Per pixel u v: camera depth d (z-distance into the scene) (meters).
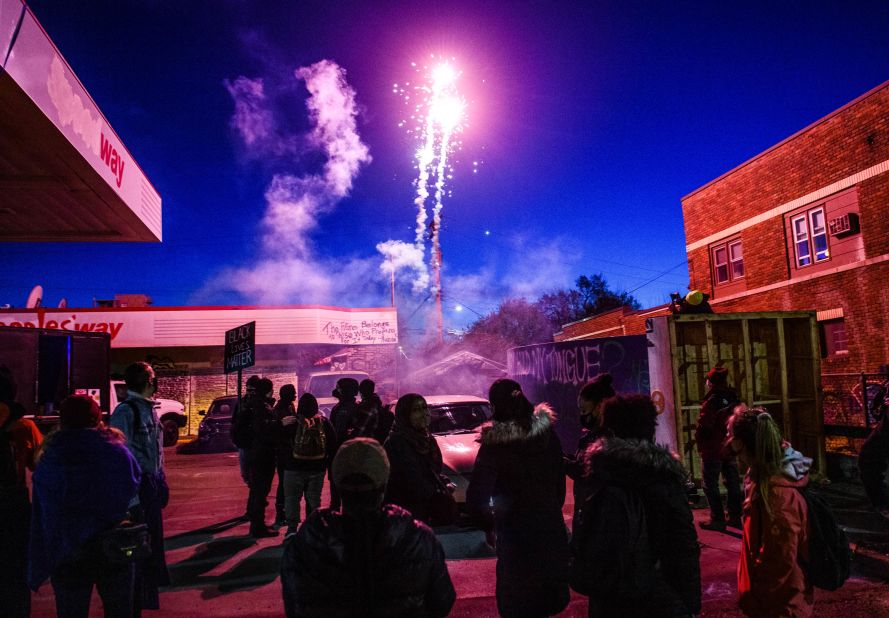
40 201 9.20
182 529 7.57
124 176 9.30
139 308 24.45
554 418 3.46
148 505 4.35
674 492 2.55
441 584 2.04
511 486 3.26
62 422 3.51
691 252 20.36
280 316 25.36
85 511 3.33
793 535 2.92
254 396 7.35
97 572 3.38
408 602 1.92
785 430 8.54
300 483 6.49
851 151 14.56
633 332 22.75
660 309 20.53
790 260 16.44
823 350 15.48
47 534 3.29
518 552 3.18
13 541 3.88
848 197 14.70
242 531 7.39
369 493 1.96
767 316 8.73
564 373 11.41
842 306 14.79
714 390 6.69
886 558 5.39
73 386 9.82
